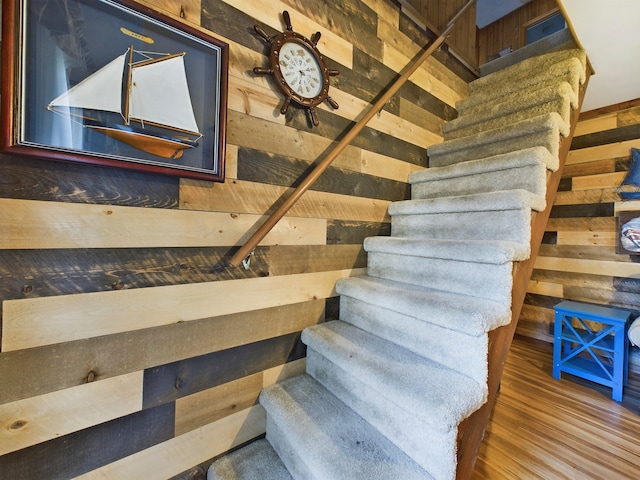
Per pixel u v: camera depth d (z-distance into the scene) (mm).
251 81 1216
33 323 815
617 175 2594
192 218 1081
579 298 2766
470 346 1010
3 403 785
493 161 1562
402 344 1248
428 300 1156
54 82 800
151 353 1016
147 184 985
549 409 1891
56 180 837
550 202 1578
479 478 1340
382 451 976
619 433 1658
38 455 834
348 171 1602
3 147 740
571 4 1567
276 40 1261
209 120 1075
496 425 1723
